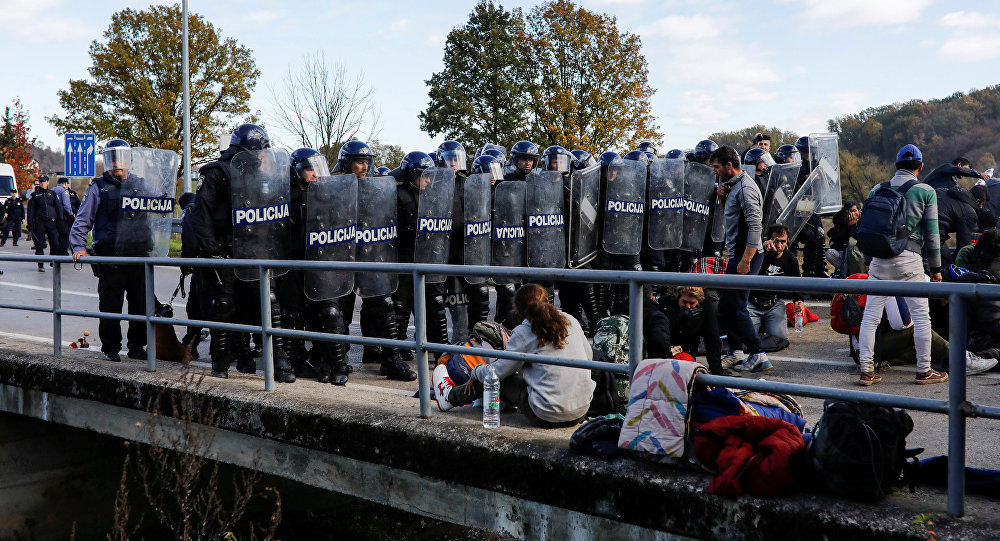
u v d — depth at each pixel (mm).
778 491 3107
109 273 6535
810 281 3062
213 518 5809
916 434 4758
